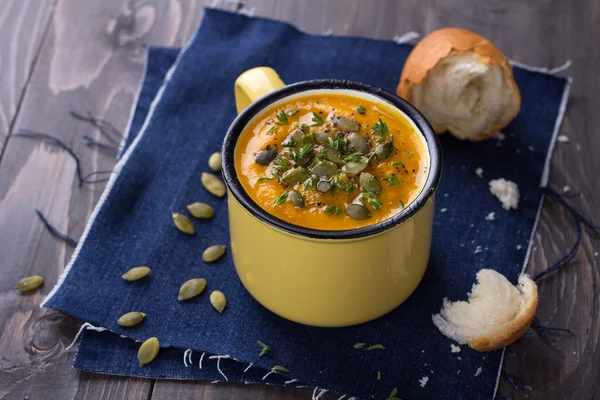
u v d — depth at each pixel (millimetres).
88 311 514
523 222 552
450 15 656
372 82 618
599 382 497
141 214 556
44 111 607
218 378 497
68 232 556
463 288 527
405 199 467
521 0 661
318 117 487
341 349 505
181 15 659
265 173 474
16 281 537
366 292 483
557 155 583
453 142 590
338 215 460
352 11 660
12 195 570
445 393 491
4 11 656
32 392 496
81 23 652
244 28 643
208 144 585
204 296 525
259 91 511
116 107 611
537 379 499
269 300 499
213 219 555
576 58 630
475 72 560
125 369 500
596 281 531
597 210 558
